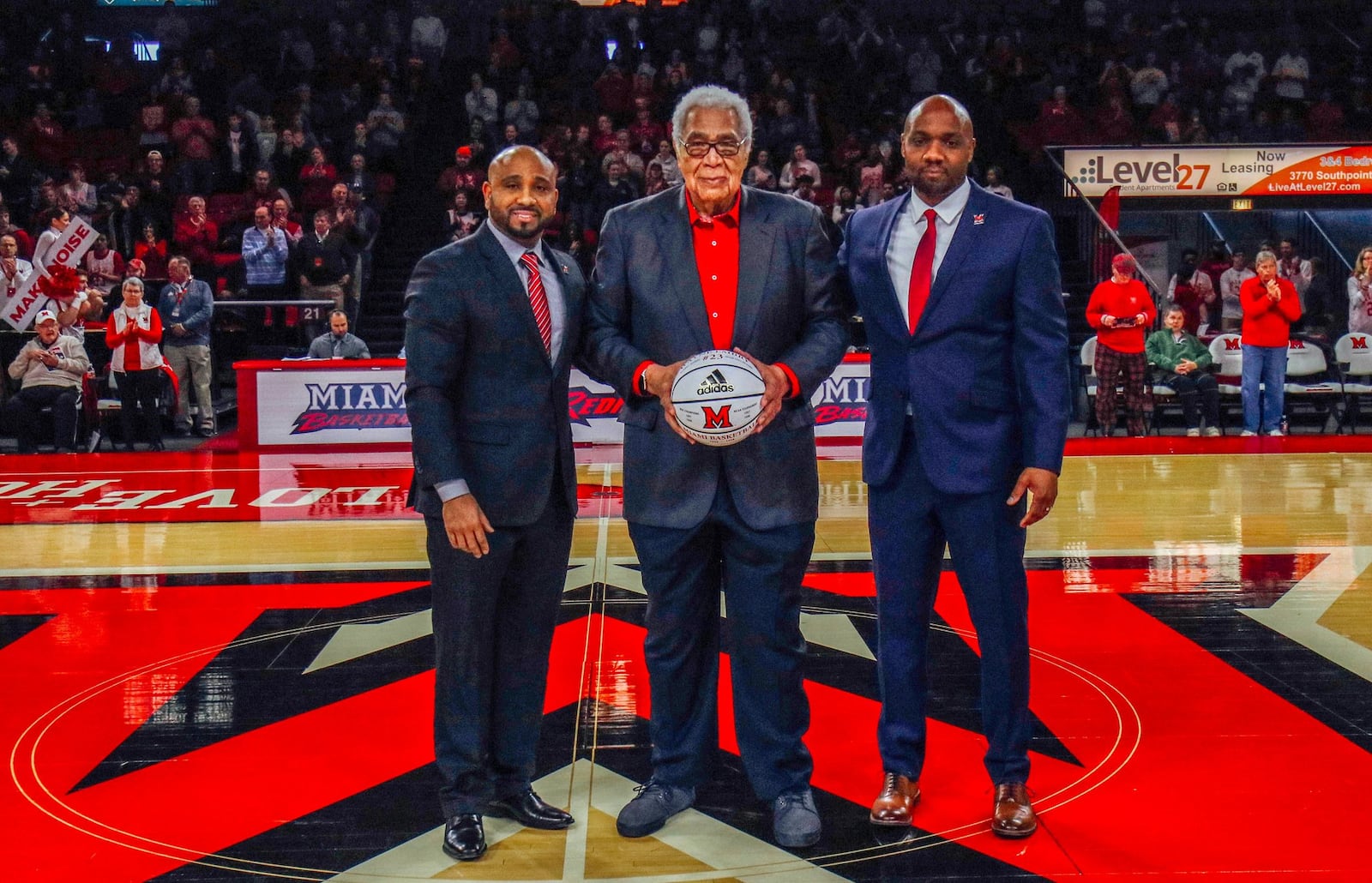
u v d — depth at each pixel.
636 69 18.02
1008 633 3.13
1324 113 17.27
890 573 3.24
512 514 3.05
